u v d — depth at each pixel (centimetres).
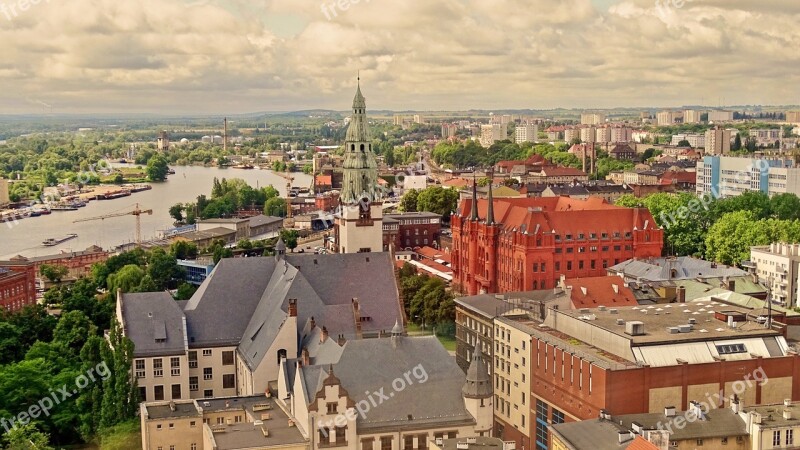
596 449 11638
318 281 18262
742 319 15550
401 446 13775
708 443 11862
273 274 18612
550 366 15338
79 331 19375
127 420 15712
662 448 11106
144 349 17062
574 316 15725
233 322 18062
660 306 16688
